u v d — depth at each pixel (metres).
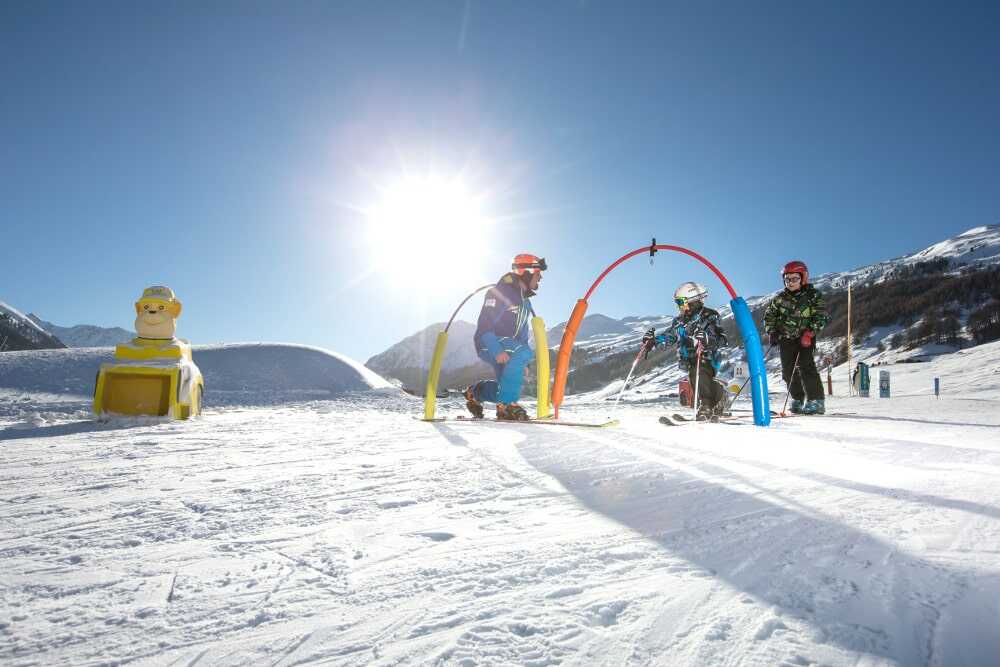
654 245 5.98
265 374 9.44
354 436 4.37
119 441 4.07
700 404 6.00
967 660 1.00
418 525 1.89
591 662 1.01
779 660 1.01
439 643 1.09
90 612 1.24
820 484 2.50
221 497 2.31
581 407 8.77
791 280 7.45
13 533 1.82
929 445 3.86
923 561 1.48
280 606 1.26
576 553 1.59
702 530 1.80
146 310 5.86
